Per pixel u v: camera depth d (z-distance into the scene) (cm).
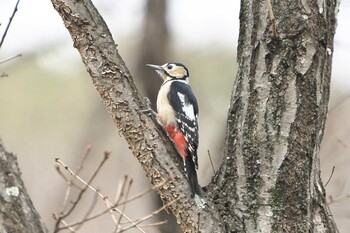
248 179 972
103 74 977
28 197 754
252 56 993
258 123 976
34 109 2155
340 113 1717
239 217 963
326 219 981
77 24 977
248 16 1008
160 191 977
